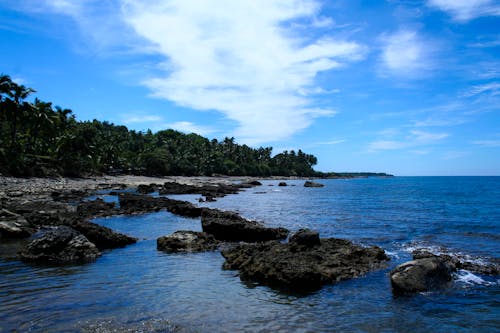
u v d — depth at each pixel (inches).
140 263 524.7
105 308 333.1
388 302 369.4
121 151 4731.8
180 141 6525.6
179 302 354.9
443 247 673.6
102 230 658.8
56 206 1143.6
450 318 328.5
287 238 759.7
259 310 338.6
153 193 2338.8
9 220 773.9
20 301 349.7
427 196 2352.4
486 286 427.2
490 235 811.4
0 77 2317.9
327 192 2817.4
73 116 3545.8
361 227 938.1
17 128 2844.5
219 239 732.0
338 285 426.3
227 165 6565.0
